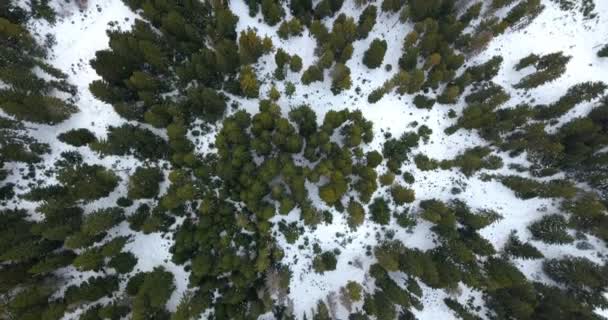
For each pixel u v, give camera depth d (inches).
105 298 1250.0
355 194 1376.7
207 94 1186.6
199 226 1173.1
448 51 1326.3
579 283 1305.4
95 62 1166.3
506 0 1374.3
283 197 1216.8
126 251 1268.5
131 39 1162.6
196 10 1332.4
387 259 1206.9
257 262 1191.6
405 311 1355.8
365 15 1374.3
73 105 1298.0
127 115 1232.8
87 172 1214.3
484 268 1288.1
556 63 1398.9
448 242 1305.4
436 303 1379.2
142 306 1071.0
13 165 1270.9
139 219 1226.0
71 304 1139.3
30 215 1252.5
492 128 1366.9
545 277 1398.9
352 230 1360.7
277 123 1189.1
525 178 1352.1
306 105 1357.0
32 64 1267.2
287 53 1365.7
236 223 1267.2
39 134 1289.4
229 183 1256.2
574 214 1358.3
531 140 1339.8
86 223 1095.6
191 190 1148.5
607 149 1400.1
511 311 1279.5
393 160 1365.7
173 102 1299.2
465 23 1397.6
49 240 1162.0
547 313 1245.7
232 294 1182.9
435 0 1300.4
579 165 1364.4
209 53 1199.6
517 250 1358.3
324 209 1360.7
